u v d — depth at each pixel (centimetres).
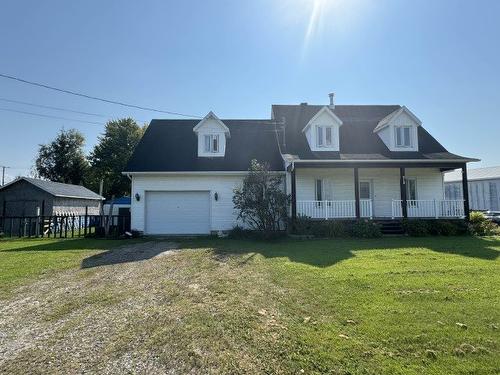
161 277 782
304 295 600
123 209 2516
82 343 435
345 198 1903
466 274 732
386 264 852
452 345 398
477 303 536
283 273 773
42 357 401
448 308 515
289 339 424
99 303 595
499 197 3456
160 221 1803
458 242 1322
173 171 1764
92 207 3303
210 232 1797
